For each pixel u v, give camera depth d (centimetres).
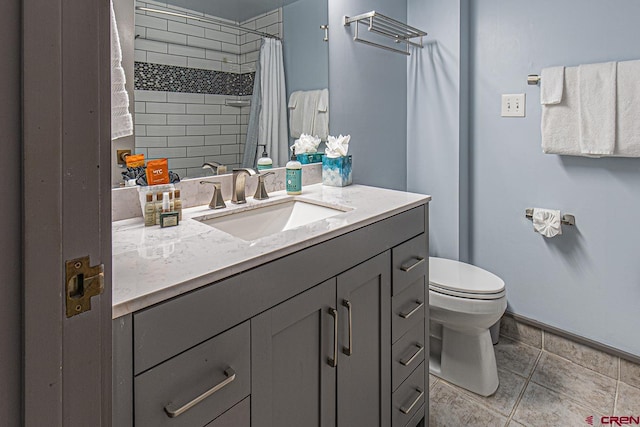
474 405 173
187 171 138
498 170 217
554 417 165
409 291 144
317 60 183
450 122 221
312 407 104
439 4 219
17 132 35
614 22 175
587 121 180
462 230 227
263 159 162
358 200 147
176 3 131
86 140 41
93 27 41
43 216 37
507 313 222
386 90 223
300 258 97
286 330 96
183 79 135
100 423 44
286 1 167
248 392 86
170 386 72
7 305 36
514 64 206
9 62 34
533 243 210
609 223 186
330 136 191
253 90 158
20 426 37
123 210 119
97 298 43
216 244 95
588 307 196
